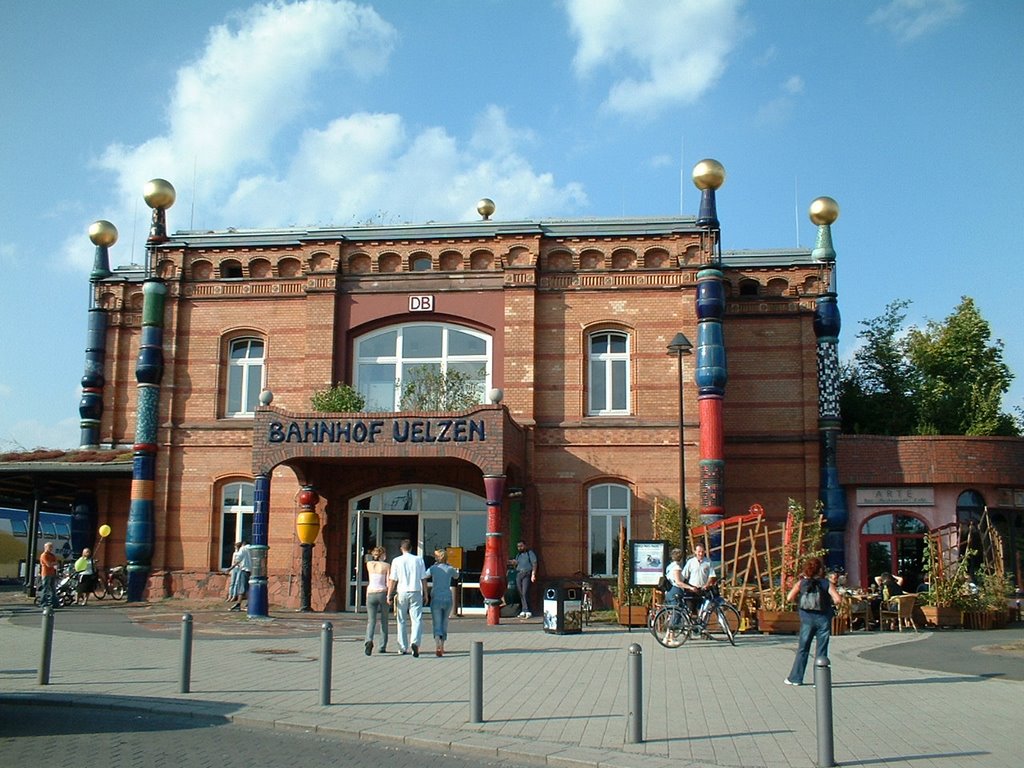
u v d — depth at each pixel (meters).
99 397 30.03
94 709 11.84
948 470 27.03
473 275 27.25
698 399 25.73
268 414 23.97
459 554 25.84
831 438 27.34
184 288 28.48
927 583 24.41
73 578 26.88
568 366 26.67
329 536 26.31
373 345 27.58
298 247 28.19
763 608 20.92
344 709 11.62
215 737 10.30
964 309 38.56
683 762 9.16
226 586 26.97
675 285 26.64
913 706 12.06
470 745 9.80
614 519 26.20
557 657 16.41
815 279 28.19
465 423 23.44
